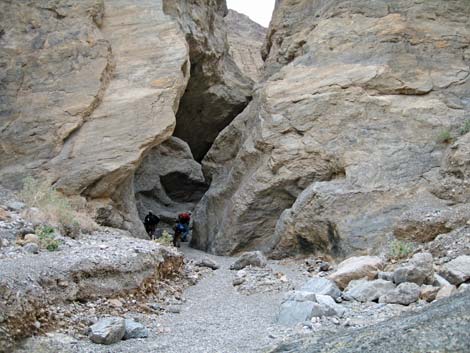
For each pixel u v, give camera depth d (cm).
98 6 1376
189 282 934
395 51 1356
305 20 1727
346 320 644
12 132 1230
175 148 2019
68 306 680
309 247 1165
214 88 2119
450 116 1252
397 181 1140
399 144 1210
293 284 898
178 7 1781
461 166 1089
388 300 721
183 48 1367
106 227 1184
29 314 597
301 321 659
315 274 1007
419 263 757
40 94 1267
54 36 1320
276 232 1224
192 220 1662
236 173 1439
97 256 783
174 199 2064
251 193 1298
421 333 418
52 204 1034
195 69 2006
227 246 1331
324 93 1312
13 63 1284
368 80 1310
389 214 1078
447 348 390
